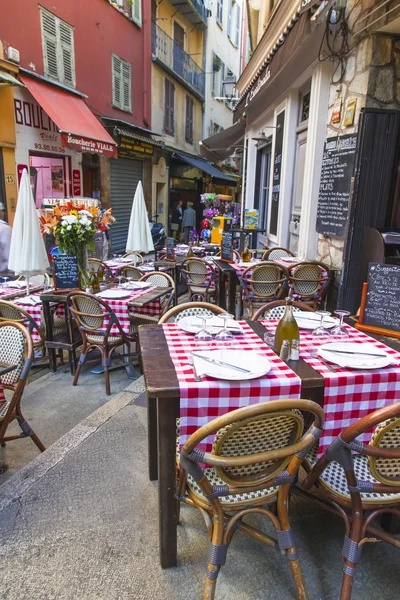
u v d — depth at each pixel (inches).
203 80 692.1
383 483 55.6
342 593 57.1
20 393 90.4
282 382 59.2
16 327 93.5
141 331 82.7
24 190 146.8
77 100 348.2
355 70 158.2
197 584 62.2
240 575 64.1
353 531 57.0
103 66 394.3
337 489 60.6
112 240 441.7
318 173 196.5
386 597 60.7
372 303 93.1
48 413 121.0
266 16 297.7
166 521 62.5
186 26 622.8
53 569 64.3
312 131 195.5
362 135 151.3
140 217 221.8
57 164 343.0
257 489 54.6
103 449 94.5
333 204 175.5
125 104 442.6
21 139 293.6
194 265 218.2
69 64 341.1
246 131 385.7
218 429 48.0
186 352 71.0
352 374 62.5
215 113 784.9
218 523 56.1
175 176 621.6
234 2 821.9
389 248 140.1
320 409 52.0
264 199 347.6
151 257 453.7
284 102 248.1
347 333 84.4
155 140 508.7
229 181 705.6
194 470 51.5
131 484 83.3
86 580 62.5
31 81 296.2
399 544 56.2
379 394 63.7
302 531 73.0
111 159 424.2
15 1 277.7
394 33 145.1
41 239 151.6
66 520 74.0
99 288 159.3
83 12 353.7
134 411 111.2
